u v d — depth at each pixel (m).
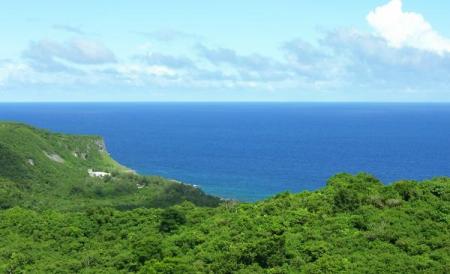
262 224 54.06
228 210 66.38
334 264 41.34
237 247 47.25
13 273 56.41
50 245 65.31
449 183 57.28
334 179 63.88
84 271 52.72
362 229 49.16
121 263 53.25
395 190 56.72
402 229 46.91
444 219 48.59
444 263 40.22
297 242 47.44
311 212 55.56
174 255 52.47
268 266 44.69
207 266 45.75
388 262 41.09
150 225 68.12
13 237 69.50
